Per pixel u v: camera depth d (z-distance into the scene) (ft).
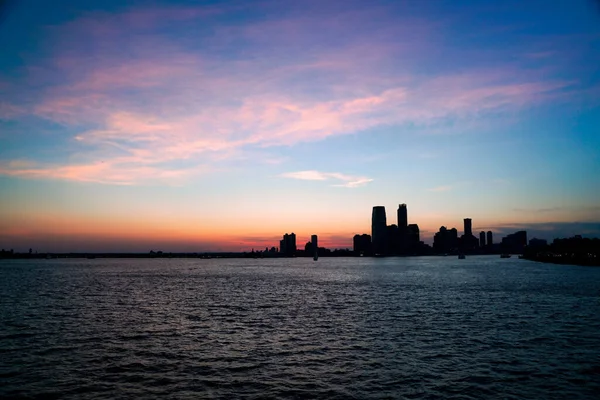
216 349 139.54
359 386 102.22
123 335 162.09
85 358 126.62
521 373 111.34
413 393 97.25
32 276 625.41
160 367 118.01
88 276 630.33
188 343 148.56
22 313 220.02
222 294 338.54
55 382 104.58
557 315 210.38
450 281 482.69
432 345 144.15
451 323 188.85
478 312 223.30
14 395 95.81
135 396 95.45
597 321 191.72
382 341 151.33
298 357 129.08
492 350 136.15
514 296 305.12
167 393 97.50
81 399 93.66
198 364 121.29
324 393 97.66
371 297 309.01
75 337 157.48
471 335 160.97
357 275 652.48
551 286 393.91
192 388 100.99
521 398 94.07
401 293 339.16
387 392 97.96
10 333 164.45
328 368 117.29
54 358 126.41
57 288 390.63
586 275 578.66
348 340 153.58
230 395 96.48
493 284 426.10
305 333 167.63
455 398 94.12
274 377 109.29
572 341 149.07
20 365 118.73
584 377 107.86
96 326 181.88
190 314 221.25
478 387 100.94
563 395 95.61
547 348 138.51
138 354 132.05
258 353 134.10
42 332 166.91
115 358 126.93
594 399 93.25
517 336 158.30
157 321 197.16
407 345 144.46
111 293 341.62
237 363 122.42
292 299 298.97
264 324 189.57
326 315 217.15
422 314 217.97
